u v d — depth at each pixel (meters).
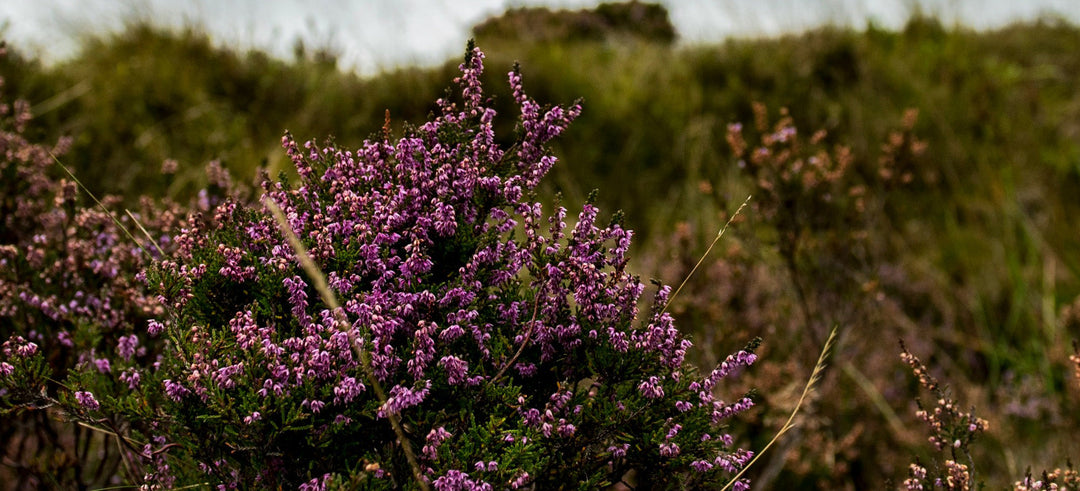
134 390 2.06
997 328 5.71
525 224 1.92
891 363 4.83
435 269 1.99
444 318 1.89
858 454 3.99
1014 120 8.16
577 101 2.03
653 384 1.80
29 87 6.22
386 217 1.86
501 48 9.08
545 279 1.91
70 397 1.94
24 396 1.86
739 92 8.36
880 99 8.25
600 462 1.97
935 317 5.78
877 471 4.04
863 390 4.40
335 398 1.71
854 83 8.49
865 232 4.18
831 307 4.16
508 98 7.47
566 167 7.60
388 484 1.77
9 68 6.20
